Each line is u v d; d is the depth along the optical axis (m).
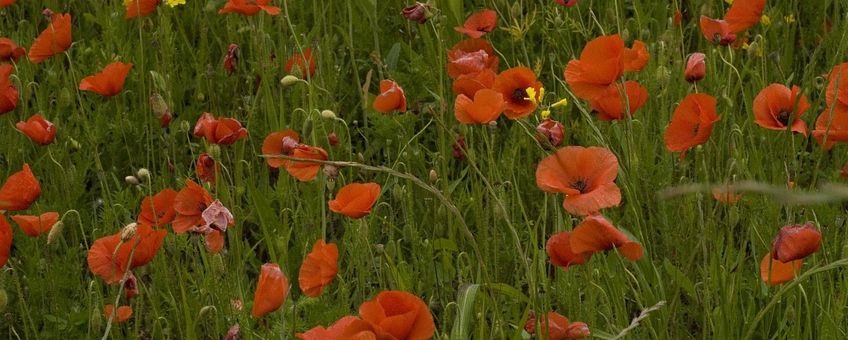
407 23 4.62
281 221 3.49
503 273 3.31
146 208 2.82
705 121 2.71
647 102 3.69
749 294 2.91
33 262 3.21
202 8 4.79
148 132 3.86
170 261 3.26
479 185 3.36
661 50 3.60
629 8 4.64
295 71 3.70
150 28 4.52
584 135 3.78
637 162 3.05
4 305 2.75
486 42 3.84
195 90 4.41
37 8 4.99
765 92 2.92
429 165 3.90
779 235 2.38
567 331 2.45
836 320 2.70
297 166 2.99
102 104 4.32
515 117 2.91
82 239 3.62
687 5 4.76
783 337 2.82
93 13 5.09
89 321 2.84
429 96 4.15
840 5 4.59
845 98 2.83
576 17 4.61
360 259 3.00
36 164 3.86
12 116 4.11
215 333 2.99
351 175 3.57
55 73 4.23
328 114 3.21
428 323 2.03
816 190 3.17
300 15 4.66
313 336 2.12
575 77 2.80
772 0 4.89
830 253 2.89
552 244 2.37
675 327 2.85
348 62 4.57
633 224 3.21
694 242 3.08
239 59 4.39
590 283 2.62
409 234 3.20
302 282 2.51
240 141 3.71
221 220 2.64
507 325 2.87
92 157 3.99
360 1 4.32
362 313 2.01
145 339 3.14
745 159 3.30
